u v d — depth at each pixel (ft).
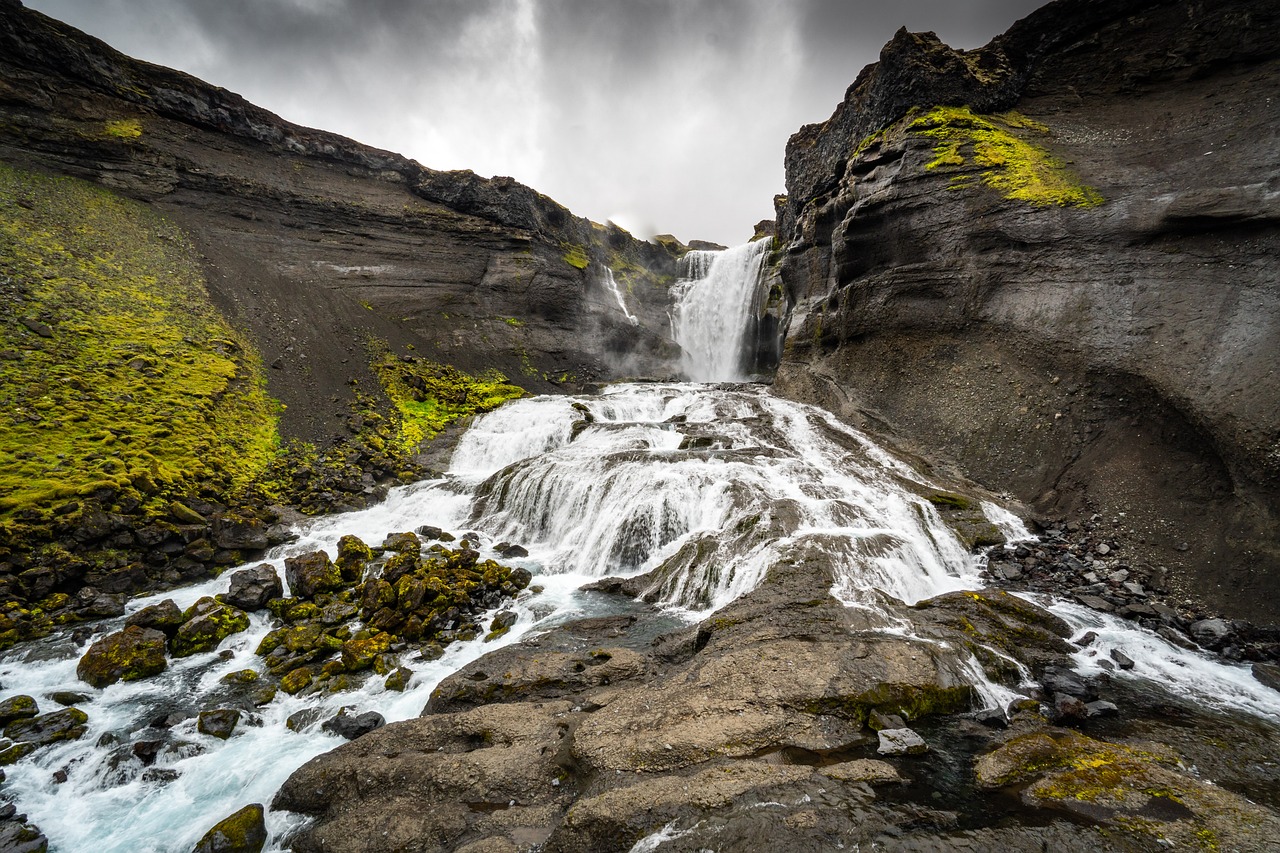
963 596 36.45
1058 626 34.88
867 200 75.92
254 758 25.05
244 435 64.64
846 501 50.29
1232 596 37.01
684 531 49.42
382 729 24.77
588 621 37.29
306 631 35.55
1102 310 52.60
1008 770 19.71
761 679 25.09
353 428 77.25
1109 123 67.05
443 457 77.56
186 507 48.34
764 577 38.47
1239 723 25.45
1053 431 53.98
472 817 19.10
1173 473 44.86
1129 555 43.06
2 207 76.07
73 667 31.76
